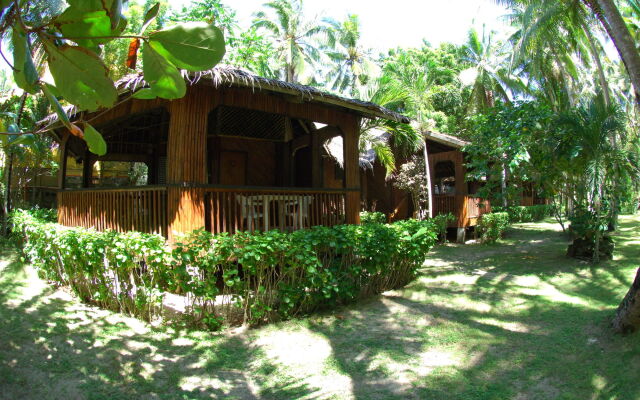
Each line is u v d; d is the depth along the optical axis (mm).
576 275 8016
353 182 7887
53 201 16094
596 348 4324
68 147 9156
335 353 4371
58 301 6027
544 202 26906
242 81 5523
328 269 5688
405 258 7199
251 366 4074
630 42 6746
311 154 10039
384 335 4883
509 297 6539
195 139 5906
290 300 5215
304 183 10492
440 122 25625
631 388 3436
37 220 8211
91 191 7723
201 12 13398
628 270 7988
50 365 3930
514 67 16734
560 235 15109
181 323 5023
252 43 14891
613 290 6723
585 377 3713
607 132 8586
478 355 4309
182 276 4797
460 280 7801
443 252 11953
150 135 10383
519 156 8664
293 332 4934
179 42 1145
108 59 9047
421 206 15281
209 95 6086
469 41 23844
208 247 4906
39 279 7395
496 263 9773
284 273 5230
